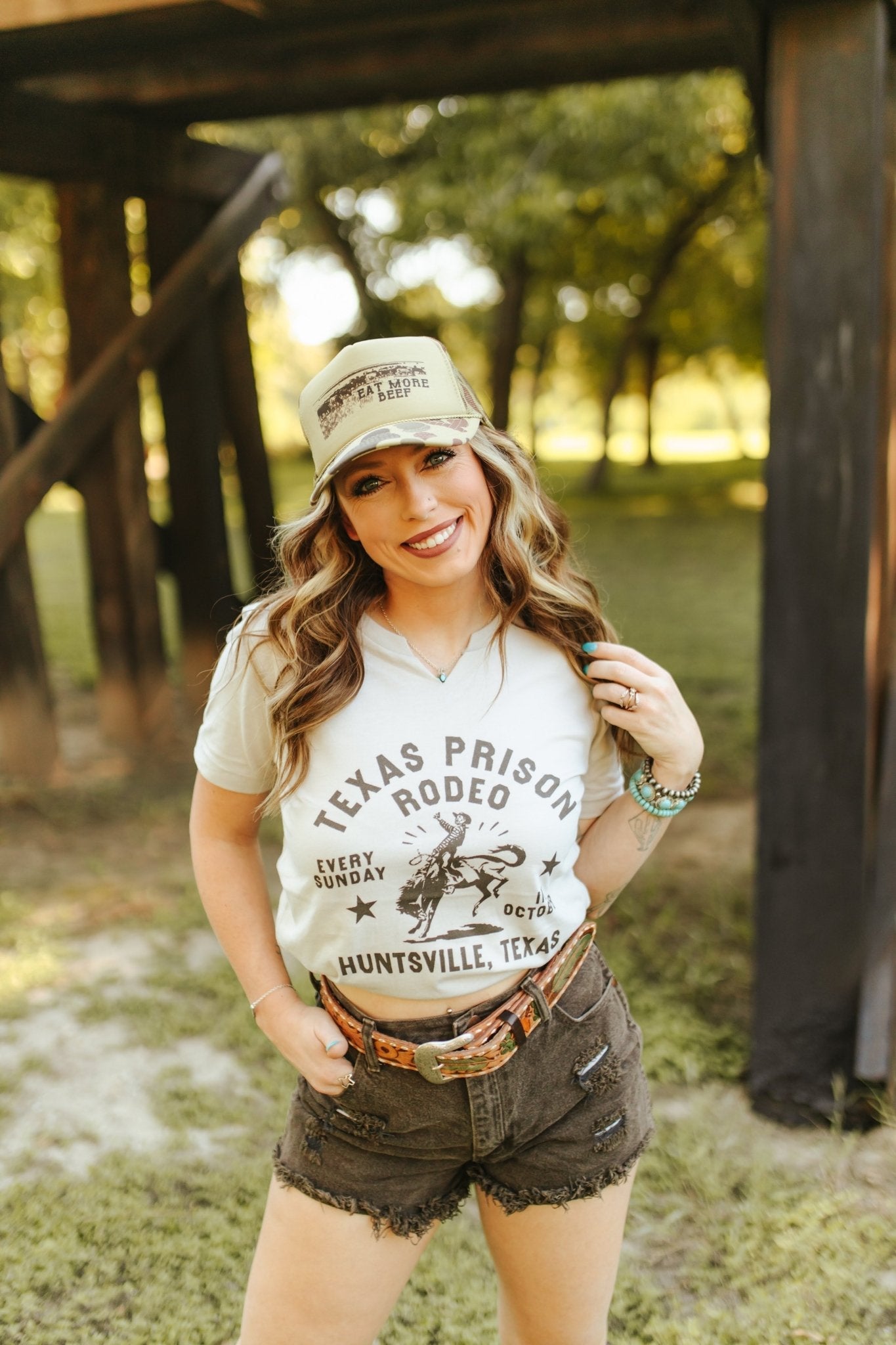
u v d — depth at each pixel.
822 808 2.85
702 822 5.11
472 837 1.39
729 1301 2.29
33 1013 3.44
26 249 14.53
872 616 2.83
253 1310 1.55
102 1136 2.83
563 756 1.47
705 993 3.51
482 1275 2.35
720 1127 2.85
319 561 1.46
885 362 2.96
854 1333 2.18
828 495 2.76
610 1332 2.21
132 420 5.60
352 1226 1.49
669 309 19.19
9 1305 2.25
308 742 1.42
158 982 3.59
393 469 1.37
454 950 1.41
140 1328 2.20
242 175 5.94
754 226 15.54
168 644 8.52
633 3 3.94
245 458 6.17
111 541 5.75
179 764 5.88
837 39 2.61
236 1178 2.62
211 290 5.73
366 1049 1.44
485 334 20.38
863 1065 2.80
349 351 1.42
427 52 4.25
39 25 3.56
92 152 5.14
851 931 2.86
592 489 21.06
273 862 4.69
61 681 7.64
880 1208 2.54
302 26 3.62
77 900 4.29
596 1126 1.51
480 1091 1.44
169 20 3.51
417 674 1.43
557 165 10.25
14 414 5.39
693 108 9.95
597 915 1.70
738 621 9.29
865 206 2.64
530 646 1.49
